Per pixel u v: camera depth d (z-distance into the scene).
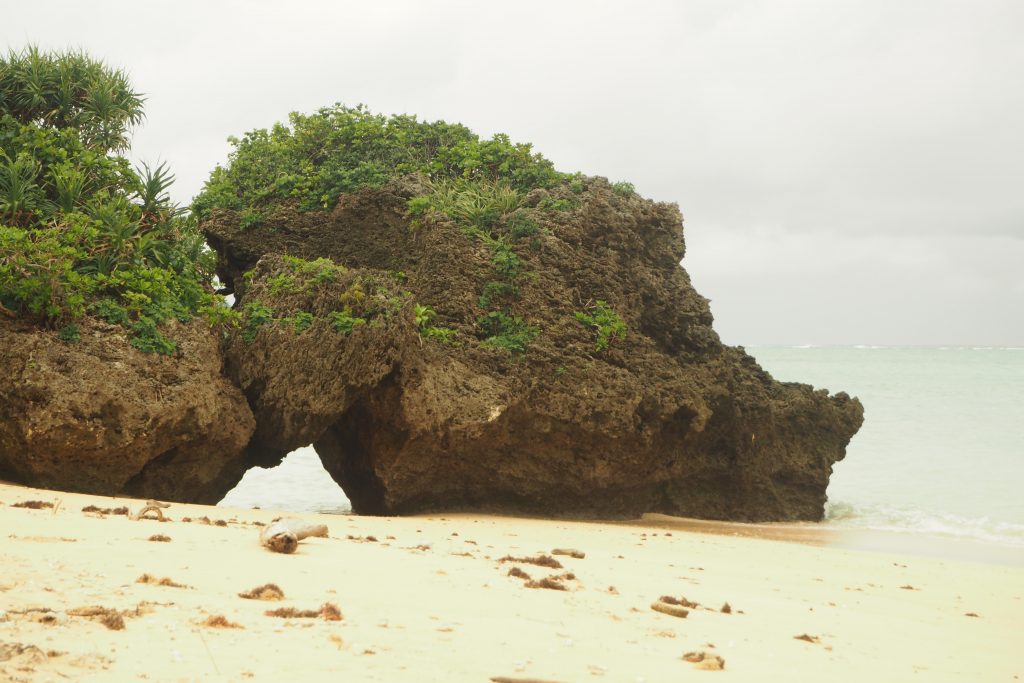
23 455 18.05
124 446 18.62
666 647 8.73
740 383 27.38
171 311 20.17
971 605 15.19
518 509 24.22
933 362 130.75
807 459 27.69
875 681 8.55
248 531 12.89
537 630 8.59
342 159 28.12
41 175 22.53
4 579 7.81
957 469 36.56
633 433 24.17
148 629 6.73
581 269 25.30
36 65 23.91
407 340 21.16
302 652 6.62
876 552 21.95
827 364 123.56
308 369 20.78
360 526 17.31
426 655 7.03
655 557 17.58
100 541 10.55
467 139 29.77
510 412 22.78
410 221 25.42
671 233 27.83
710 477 27.11
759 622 11.17
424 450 22.06
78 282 18.98
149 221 22.81
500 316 23.97
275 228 26.58
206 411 19.81
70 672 5.50
